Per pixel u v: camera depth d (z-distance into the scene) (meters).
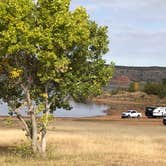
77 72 26.88
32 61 25.84
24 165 22.66
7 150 30.77
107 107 154.12
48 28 24.50
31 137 26.69
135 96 184.00
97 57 27.30
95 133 49.00
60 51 25.81
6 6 23.84
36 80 26.58
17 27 23.53
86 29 25.16
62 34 24.70
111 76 27.44
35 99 26.75
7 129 52.12
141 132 52.72
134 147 34.09
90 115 108.69
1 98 27.16
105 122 74.12
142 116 96.06
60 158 25.73
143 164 24.38
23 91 27.03
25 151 26.19
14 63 25.89
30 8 24.27
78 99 27.73
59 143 36.12
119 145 35.47
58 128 56.12
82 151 30.08
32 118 26.23
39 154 26.00
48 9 24.64
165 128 61.25
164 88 180.88
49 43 24.23
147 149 32.94
